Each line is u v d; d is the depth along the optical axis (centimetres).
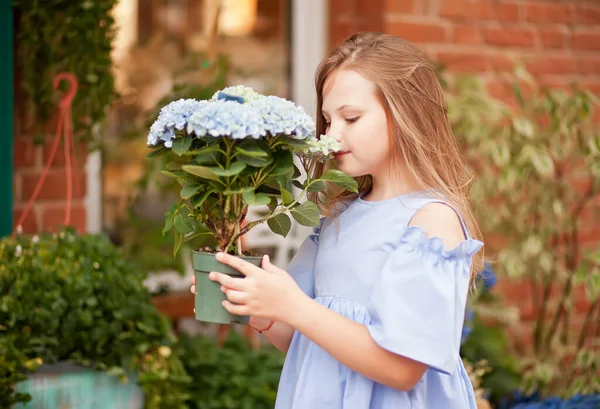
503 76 387
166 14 368
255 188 170
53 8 308
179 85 330
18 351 249
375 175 196
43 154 328
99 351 262
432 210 185
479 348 349
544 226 368
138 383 266
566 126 352
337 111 187
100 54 313
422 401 185
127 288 270
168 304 358
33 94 314
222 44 378
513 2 390
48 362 259
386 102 185
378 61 188
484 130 346
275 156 170
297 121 167
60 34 309
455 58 380
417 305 173
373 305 176
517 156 355
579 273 339
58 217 333
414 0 371
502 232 366
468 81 363
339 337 172
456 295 177
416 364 175
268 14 385
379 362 173
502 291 387
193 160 170
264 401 319
